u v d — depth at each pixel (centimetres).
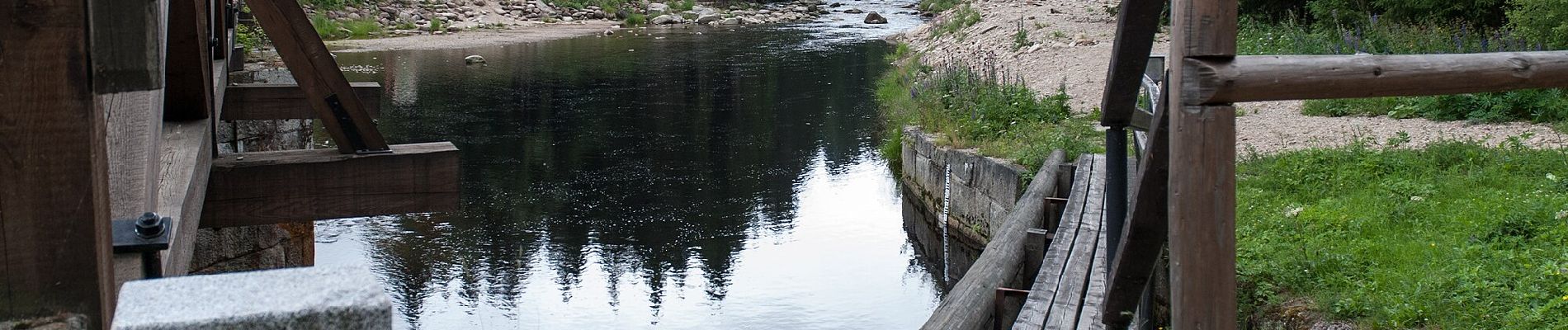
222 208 563
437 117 1836
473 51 2912
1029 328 539
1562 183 747
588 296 970
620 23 3866
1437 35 1431
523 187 1364
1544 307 514
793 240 1153
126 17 206
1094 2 2823
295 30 568
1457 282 564
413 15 3534
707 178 1424
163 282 122
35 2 198
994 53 2228
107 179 221
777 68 2509
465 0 3781
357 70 2455
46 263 206
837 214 1266
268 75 1037
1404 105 1155
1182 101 328
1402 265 604
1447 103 1116
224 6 770
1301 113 1199
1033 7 2869
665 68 2536
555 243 1135
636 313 928
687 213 1257
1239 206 776
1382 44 1436
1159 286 648
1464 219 674
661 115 1892
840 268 1062
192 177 438
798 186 1393
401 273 1029
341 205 581
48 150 203
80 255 208
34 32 199
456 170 599
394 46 2997
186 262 411
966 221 1148
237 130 897
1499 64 343
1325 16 1705
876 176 1451
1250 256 650
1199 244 331
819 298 972
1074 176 949
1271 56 328
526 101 2028
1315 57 330
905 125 1414
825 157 1560
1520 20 1277
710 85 2242
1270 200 798
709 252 1110
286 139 987
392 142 1620
